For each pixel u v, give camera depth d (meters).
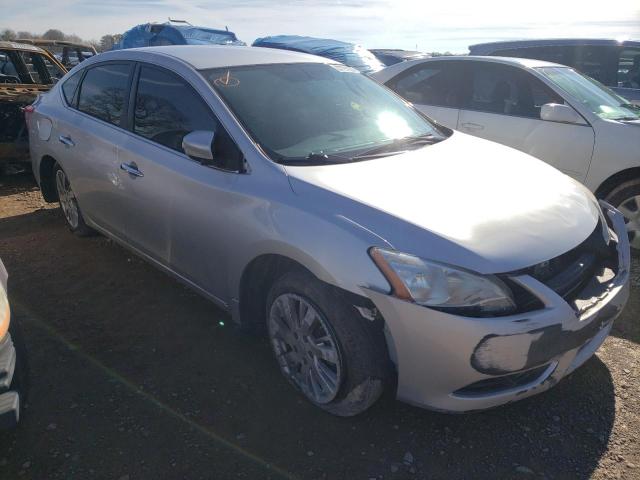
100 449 2.39
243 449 2.40
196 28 12.42
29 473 2.26
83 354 3.07
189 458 2.35
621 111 4.88
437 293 2.12
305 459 2.35
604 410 2.64
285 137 2.91
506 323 2.09
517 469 2.31
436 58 5.70
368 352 2.32
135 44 12.56
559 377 2.38
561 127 4.66
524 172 2.91
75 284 3.91
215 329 3.32
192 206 2.96
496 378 2.26
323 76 3.55
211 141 2.74
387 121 3.41
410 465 2.32
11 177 7.11
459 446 2.43
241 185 2.71
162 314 3.49
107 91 3.83
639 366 2.97
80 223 4.48
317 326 2.50
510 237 2.27
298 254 2.40
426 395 2.29
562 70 5.24
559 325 2.16
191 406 2.66
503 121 5.05
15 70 7.88
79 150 3.95
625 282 2.58
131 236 3.66
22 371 2.40
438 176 2.70
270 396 2.74
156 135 3.30
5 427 2.05
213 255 2.93
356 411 2.48
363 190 2.48
